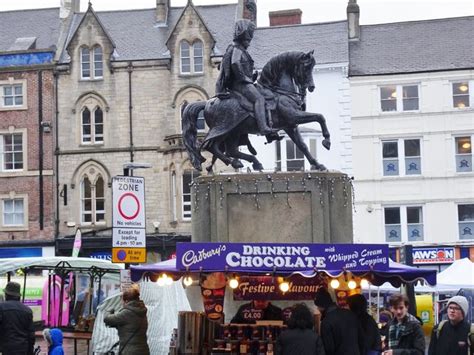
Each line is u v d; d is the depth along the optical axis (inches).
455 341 436.8
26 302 1267.2
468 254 1541.6
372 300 1013.8
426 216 1560.0
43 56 1676.9
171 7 1776.6
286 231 610.2
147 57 1656.0
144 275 473.7
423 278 475.5
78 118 1665.8
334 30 1660.9
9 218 1674.5
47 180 1665.8
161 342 692.1
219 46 1660.9
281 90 624.1
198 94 1640.0
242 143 644.7
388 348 473.4
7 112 1680.6
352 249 469.4
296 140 631.2
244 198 615.8
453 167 1563.7
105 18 1752.0
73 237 1641.2
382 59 1610.5
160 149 1640.0
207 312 540.7
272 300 577.0
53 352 567.8
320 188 612.1
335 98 1588.3
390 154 1581.0
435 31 1658.5
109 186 1649.9
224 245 466.3
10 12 1814.7
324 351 429.7
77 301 944.9
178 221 1620.3
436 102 1572.3
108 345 691.4
